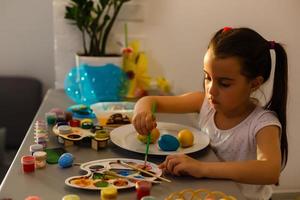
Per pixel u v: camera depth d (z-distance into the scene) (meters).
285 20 1.69
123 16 1.59
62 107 1.26
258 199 0.93
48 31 1.93
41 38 1.94
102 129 1.00
